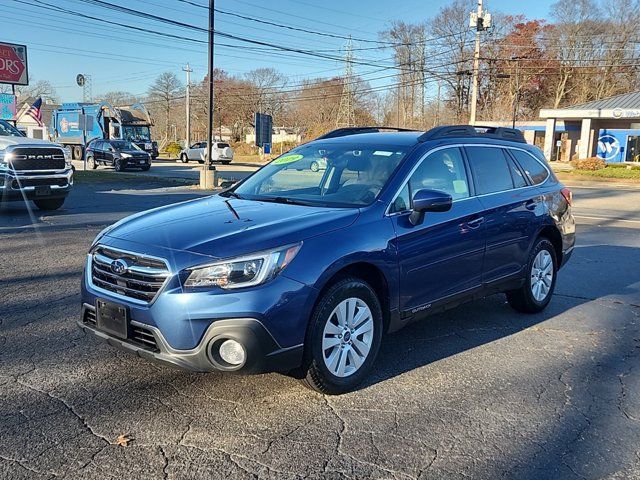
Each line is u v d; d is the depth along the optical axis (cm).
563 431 347
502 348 488
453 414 365
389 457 313
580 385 414
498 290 532
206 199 482
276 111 9319
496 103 6975
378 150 480
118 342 366
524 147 596
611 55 6769
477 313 592
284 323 347
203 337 337
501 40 6900
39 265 743
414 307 439
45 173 1197
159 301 341
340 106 6894
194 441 324
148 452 312
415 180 453
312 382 376
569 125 4859
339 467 302
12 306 565
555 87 7300
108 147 3114
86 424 340
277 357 348
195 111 9531
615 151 4428
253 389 394
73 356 443
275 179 504
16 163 1146
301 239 365
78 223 1102
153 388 391
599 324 561
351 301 387
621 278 761
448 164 491
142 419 348
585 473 304
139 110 3900
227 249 346
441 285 459
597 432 347
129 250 363
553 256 604
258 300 338
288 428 342
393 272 412
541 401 387
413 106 7406
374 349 408
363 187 443
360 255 387
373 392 395
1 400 368
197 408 365
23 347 459
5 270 714
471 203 491
